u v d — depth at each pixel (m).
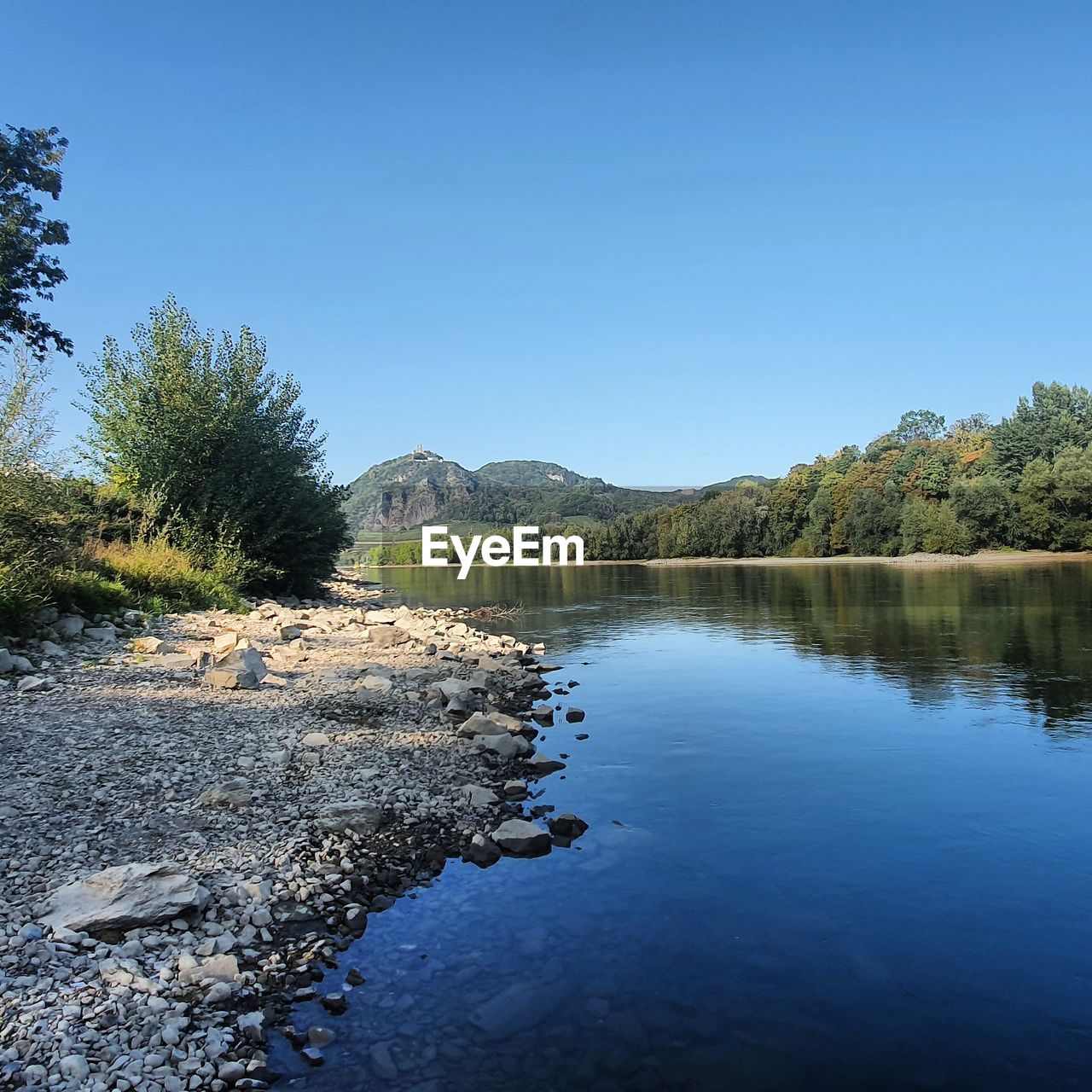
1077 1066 4.49
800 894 6.68
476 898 6.59
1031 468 79.81
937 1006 5.09
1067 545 75.94
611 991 5.25
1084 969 5.52
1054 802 8.92
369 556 123.31
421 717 12.07
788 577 57.47
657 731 12.38
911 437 142.75
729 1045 4.68
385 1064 4.49
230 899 6.13
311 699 12.53
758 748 11.31
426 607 35.31
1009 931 6.06
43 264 27.20
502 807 8.73
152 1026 4.57
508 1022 4.90
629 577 64.12
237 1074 4.30
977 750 11.06
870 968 5.53
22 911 5.55
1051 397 99.06
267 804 8.03
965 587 40.72
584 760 10.75
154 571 21.64
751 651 20.86
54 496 16.23
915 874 7.06
